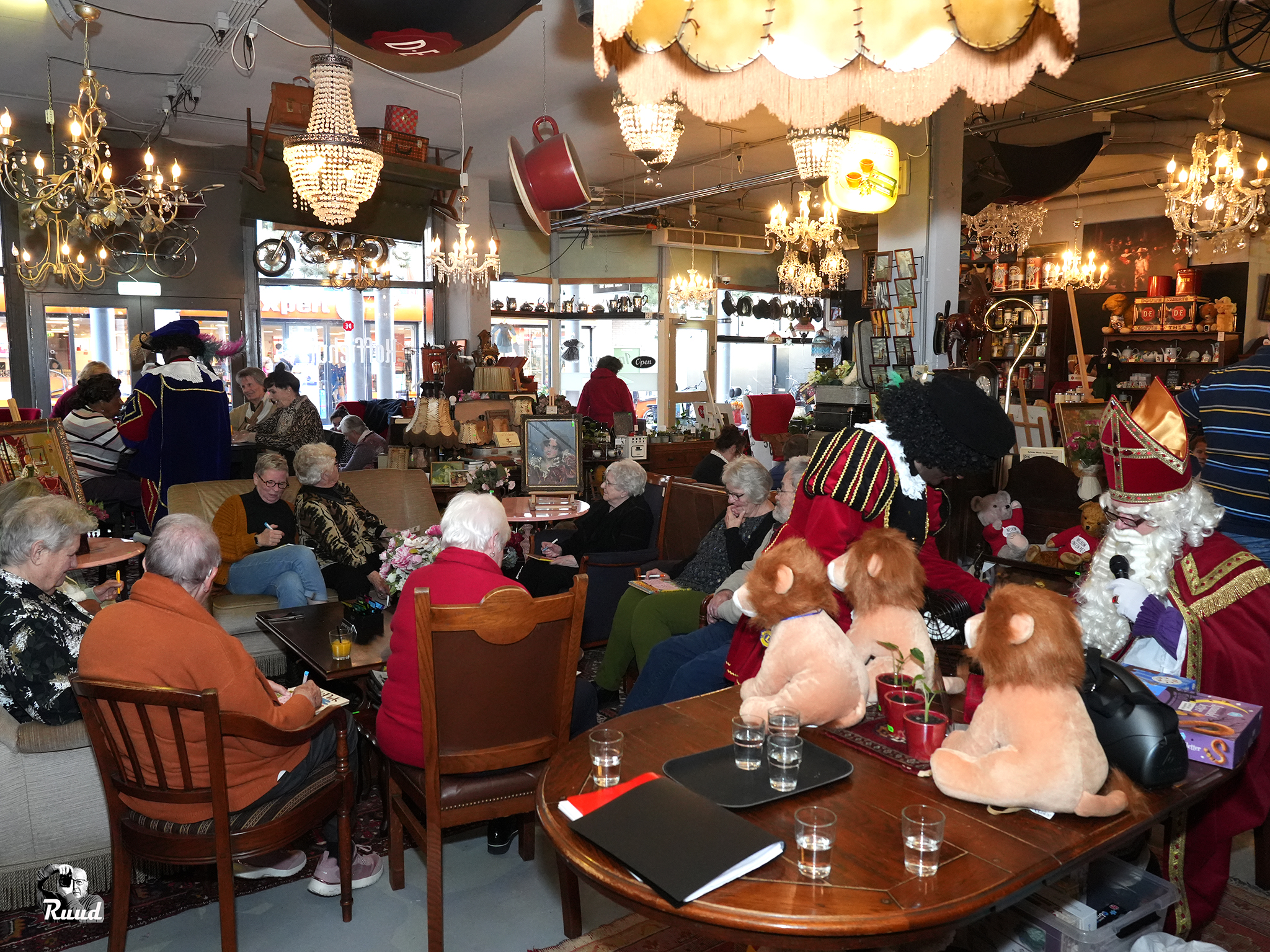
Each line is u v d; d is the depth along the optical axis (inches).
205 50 258.4
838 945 50.9
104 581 179.9
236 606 154.3
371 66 272.4
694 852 56.2
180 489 182.7
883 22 71.1
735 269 562.9
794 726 67.2
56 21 238.7
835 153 200.2
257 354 398.3
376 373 444.8
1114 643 86.6
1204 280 393.1
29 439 155.0
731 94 75.0
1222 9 228.2
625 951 92.3
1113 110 245.6
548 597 91.5
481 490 229.5
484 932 96.4
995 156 258.5
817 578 76.3
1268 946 90.8
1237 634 86.2
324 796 94.8
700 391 544.4
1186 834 86.9
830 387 217.8
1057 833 59.5
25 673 93.2
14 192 331.3
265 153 294.5
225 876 84.7
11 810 95.7
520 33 246.8
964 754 63.7
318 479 168.6
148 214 292.0
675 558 183.6
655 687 122.5
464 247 353.1
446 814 91.1
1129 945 74.8
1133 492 86.2
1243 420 106.8
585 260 519.8
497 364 316.5
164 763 85.3
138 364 248.4
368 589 166.9
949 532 187.0
